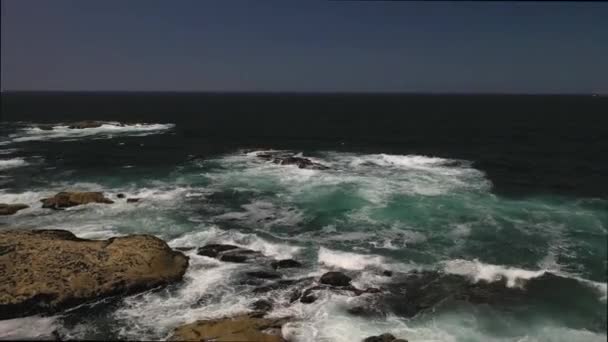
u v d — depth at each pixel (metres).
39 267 15.21
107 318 13.79
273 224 21.38
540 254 17.33
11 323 13.54
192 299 14.81
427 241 18.91
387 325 13.32
